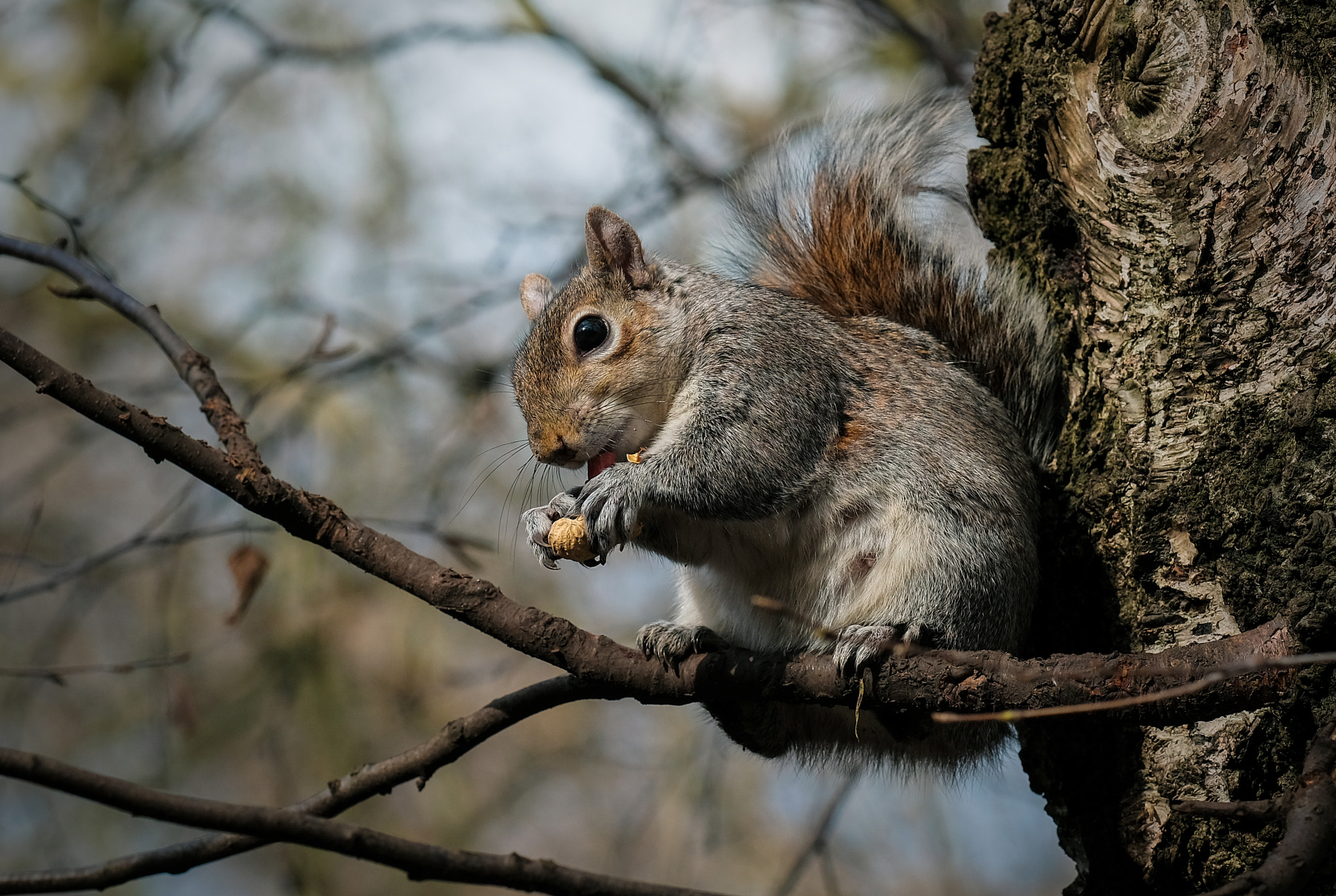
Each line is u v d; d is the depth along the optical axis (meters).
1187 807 4.68
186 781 13.73
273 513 5.54
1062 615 6.77
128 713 15.00
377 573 5.67
